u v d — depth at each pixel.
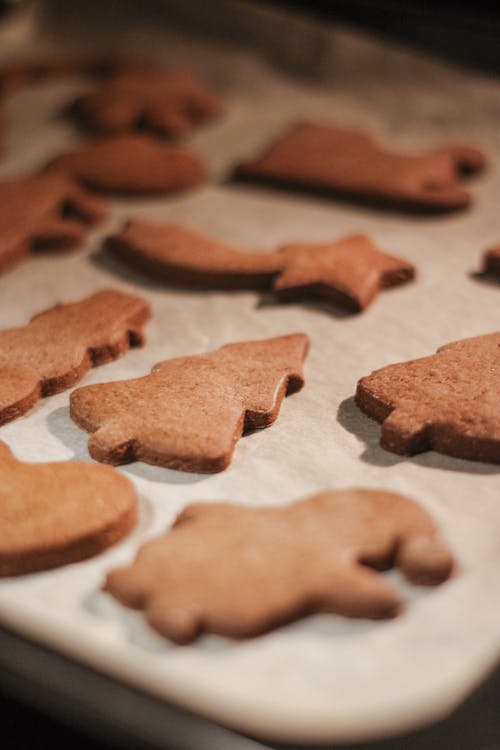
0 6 0.76
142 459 0.45
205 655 0.39
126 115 0.66
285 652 0.40
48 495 0.43
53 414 0.47
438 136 0.66
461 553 0.42
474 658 0.39
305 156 0.62
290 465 0.45
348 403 0.47
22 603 0.41
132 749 0.39
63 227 0.57
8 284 0.55
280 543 0.41
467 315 0.52
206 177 0.62
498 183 0.61
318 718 0.37
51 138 0.66
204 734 0.38
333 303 0.53
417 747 0.43
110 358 0.50
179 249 0.55
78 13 0.78
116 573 0.41
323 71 0.73
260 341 0.49
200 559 0.41
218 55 0.74
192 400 0.46
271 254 0.54
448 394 0.46
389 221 0.59
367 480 0.44
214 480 0.44
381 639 0.40
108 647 0.40
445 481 0.44
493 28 0.70
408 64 0.71
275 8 0.74
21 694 0.40
